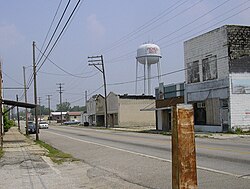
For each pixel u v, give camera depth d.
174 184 5.34
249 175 10.78
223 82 33.41
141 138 31.12
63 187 10.37
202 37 36.50
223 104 33.47
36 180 11.65
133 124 63.25
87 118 91.12
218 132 33.62
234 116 32.56
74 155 20.23
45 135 44.34
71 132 49.59
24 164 16.05
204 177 10.84
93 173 13.10
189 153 5.29
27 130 47.75
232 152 16.78
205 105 36.09
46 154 20.77
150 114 64.44
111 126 66.50
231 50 32.94
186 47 39.16
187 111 5.34
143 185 10.37
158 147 21.58
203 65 36.41
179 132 5.29
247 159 14.20
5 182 11.33
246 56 33.44
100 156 18.77
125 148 22.08
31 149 24.50
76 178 12.02
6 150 23.62
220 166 12.77
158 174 12.06
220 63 33.88
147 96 64.56
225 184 9.70
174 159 5.36
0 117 27.69
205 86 36.09
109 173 12.93
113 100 66.00
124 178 11.71
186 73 39.19
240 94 32.88
